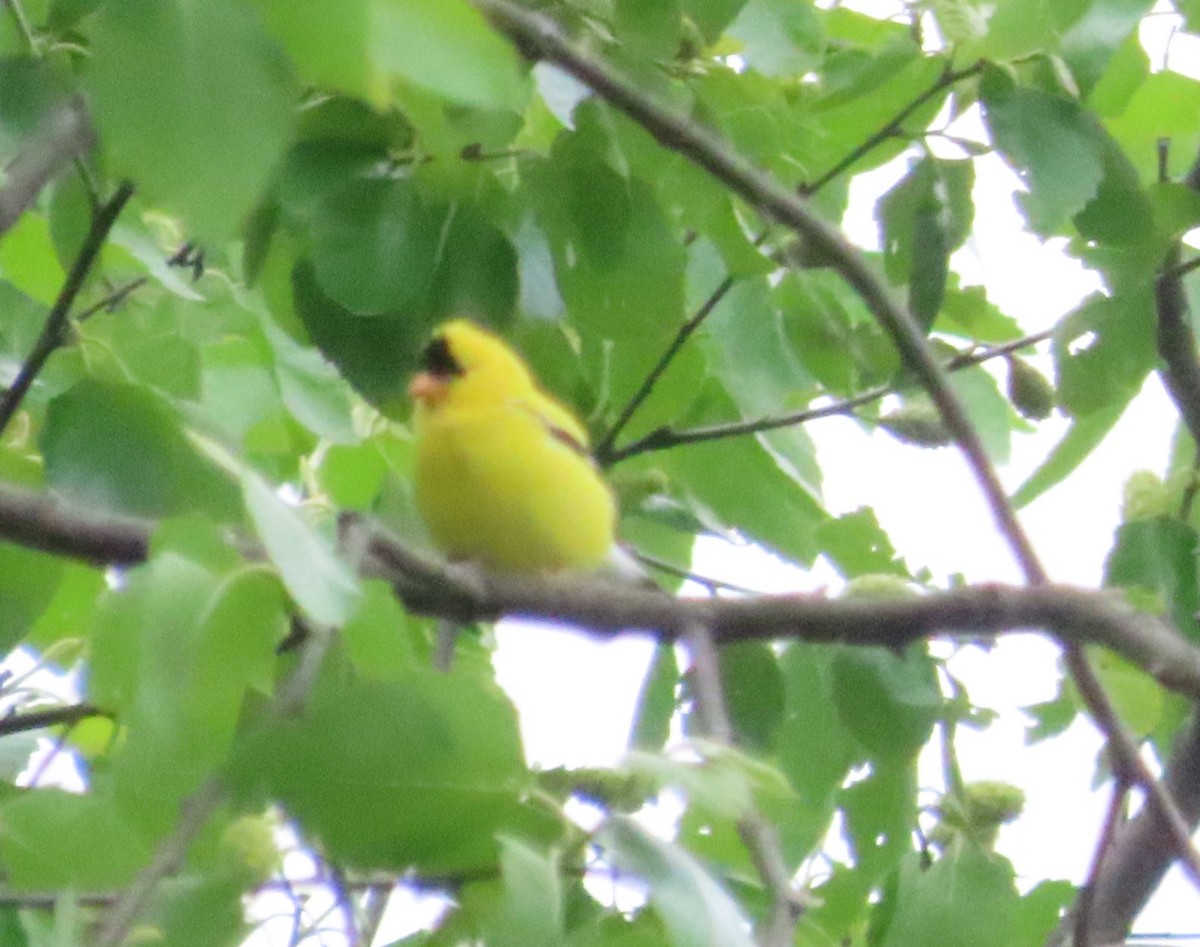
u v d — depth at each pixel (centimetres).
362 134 770
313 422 1037
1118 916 923
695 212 809
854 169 923
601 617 698
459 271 780
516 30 714
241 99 318
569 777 531
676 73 805
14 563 761
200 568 474
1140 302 855
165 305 976
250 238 809
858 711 812
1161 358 982
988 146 831
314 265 775
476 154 780
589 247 800
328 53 313
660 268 806
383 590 521
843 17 950
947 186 834
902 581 777
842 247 764
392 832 465
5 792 763
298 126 749
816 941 590
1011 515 745
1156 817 751
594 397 991
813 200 951
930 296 822
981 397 1047
